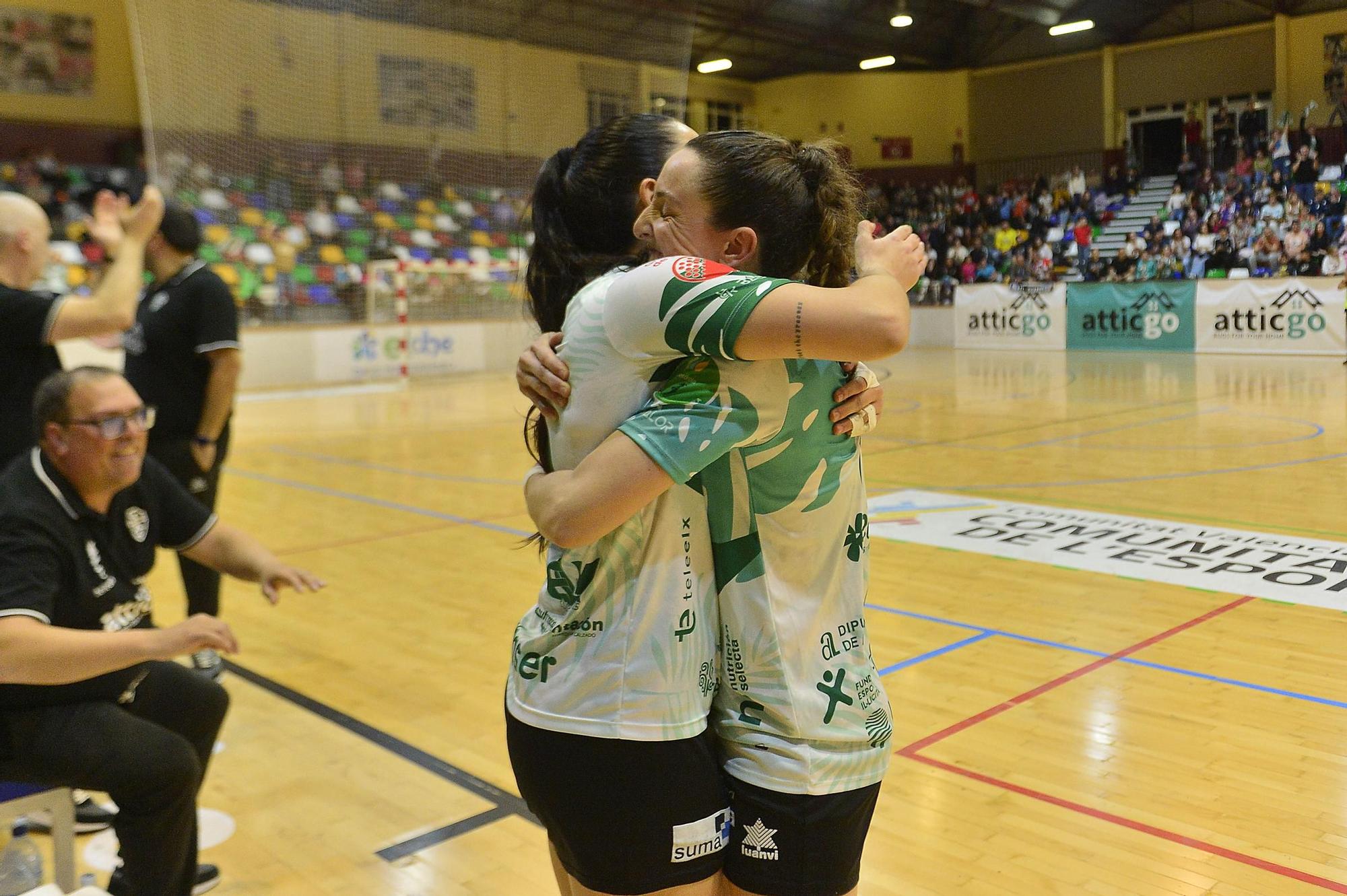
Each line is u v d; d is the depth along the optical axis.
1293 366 13.37
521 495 7.40
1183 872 2.38
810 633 1.27
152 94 14.55
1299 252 15.88
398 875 2.53
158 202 2.82
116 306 2.69
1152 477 6.91
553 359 1.27
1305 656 3.71
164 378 3.77
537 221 1.49
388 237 17.05
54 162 15.95
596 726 1.24
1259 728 3.14
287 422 11.75
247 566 2.49
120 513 2.29
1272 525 5.54
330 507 7.16
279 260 16.11
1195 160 19.98
